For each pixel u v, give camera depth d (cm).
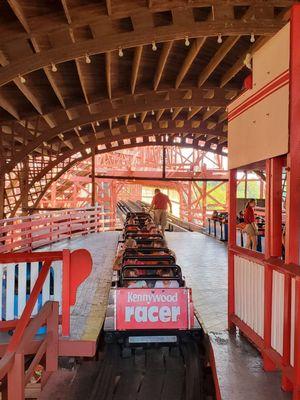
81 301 530
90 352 372
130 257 470
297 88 264
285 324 271
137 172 2316
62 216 1216
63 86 1054
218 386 289
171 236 1405
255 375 303
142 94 1159
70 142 1841
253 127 338
